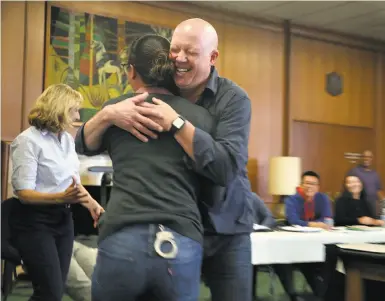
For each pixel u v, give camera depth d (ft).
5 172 16.20
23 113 17.04
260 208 12.69
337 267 7.93
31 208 6.89
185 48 4.84
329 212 14.33
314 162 23.75
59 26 17.72
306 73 23.48
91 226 9.66
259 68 22.24
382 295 7.54
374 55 25.73
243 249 5.59
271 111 22.52
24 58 17.10
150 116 4.51
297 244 10.78
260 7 21.15
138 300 4.64
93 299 4.52
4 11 16.74
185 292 4.38
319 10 21.43
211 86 5.17
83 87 18.12
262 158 22.16
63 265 7.14
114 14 18.75
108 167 13.41
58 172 7.24
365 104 25.38
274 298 13.85
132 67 4.96
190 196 4.58
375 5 20.68
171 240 4.29
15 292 13.28
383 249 7.39
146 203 4.39
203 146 4.44
